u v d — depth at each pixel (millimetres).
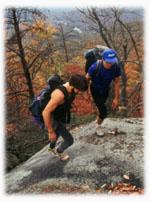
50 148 5965
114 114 9719
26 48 14609
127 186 5379
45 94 5301
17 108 13875
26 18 13508
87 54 5988
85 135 6875
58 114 5312
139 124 7199
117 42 16766
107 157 6012
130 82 19875
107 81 5938
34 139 9930
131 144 6340
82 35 17266
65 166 5898
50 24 15461
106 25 16078
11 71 14156
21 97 15016
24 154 8523
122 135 6695
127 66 19078
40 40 14844
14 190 5719
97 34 17078
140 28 16453
